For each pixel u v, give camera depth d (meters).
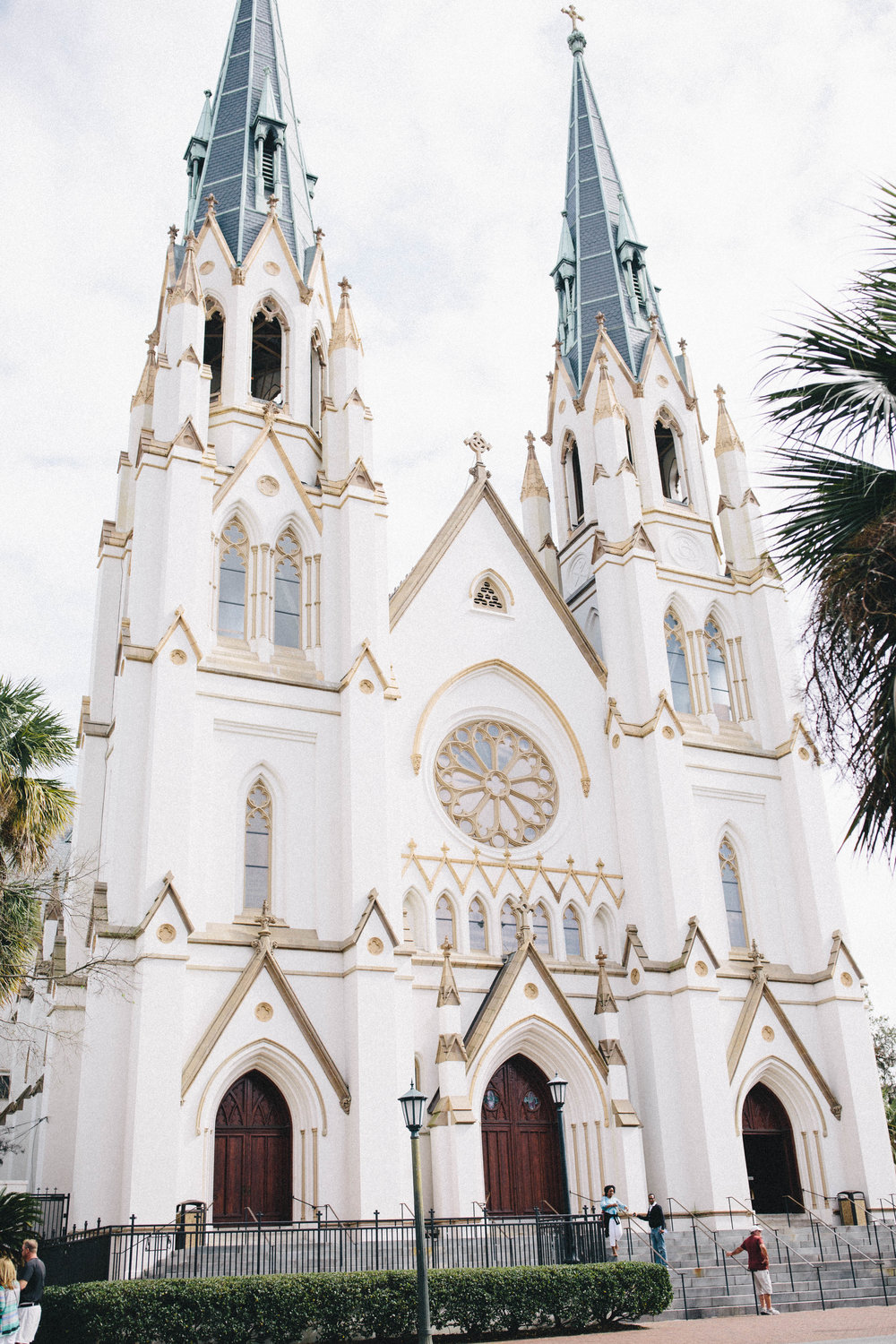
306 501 44.97
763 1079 44.72
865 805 15.87
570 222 62.97
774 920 48.03
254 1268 30.80
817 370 16.12
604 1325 29.44
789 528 16.50
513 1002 40.47
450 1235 34.97
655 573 50.56
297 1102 36.06
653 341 57.59
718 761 49.41
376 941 37.94
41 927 36.91
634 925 44.81
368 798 40.22
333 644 42.84
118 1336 24.56
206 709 39.44
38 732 34.78
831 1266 38.19
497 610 48.69
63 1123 38.91
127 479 49.06
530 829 45.91
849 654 15.77
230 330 47.31
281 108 54.72
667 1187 40.56
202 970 36.00
